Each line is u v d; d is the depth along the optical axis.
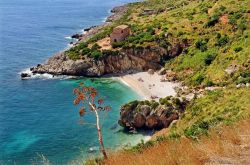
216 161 14.77
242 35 117.06
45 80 124.81
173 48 132.00
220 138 17.50
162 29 142.38
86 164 22.45
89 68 128.75
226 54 111.06
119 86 118.88
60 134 83.19
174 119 82.62
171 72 123.31
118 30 138.25
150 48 131.25
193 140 19.23
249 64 98.44
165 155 16.36
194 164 14.79
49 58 139.25
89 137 80.44
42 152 75.06
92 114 91.88
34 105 102.38
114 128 84.12
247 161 14.44
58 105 102.31
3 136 82.88
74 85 121.31
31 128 87.25
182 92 103.00
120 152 22.11
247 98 65.06
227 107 64.56
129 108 84.06
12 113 96.56
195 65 119.12
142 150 20.98
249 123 19.72
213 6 154.62
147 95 109.06
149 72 127.06
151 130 83.06
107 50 131.12
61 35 194.00
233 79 96.62
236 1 146.75
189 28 139.75
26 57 152.00
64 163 70.00
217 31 129.75
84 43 145.75
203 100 81.12
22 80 124.19
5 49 163.62
